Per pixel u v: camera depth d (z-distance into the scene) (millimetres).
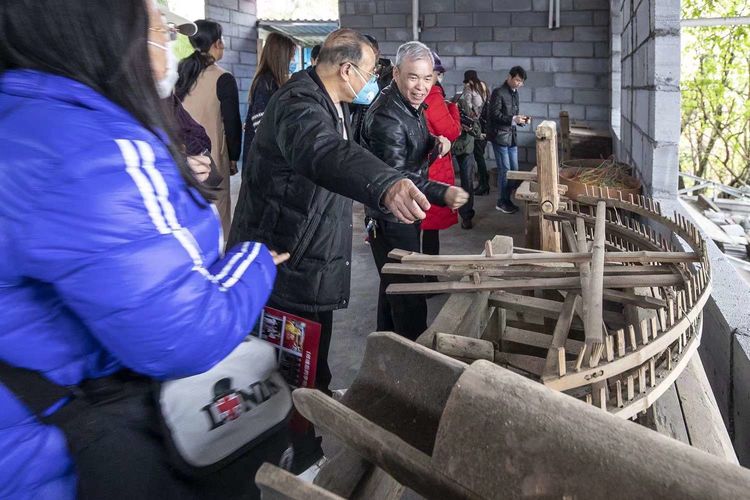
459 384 647
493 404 618
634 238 1788
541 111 8312
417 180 2076
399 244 2473
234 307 900
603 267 1473
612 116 7039
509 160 6086
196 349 832
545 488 558
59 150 732
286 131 1646
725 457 1180
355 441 772
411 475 706
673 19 3025
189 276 818
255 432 1047
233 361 1036
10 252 737
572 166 4098
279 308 1988
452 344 1337
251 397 1052
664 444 533
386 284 2531
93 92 792
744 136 7574
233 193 6773
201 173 1466
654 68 3094
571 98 8172
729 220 4543
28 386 805
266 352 1092
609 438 549
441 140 2578
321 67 1846
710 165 7961
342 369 2828
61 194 726
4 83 775
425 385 826
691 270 1497
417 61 2279
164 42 981
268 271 1019
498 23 8180
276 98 1791
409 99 2363
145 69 837
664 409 1328
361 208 6297
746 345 1884
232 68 9359
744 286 2238
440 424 646
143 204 771
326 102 1780
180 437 932
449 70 8516
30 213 725
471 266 1641
